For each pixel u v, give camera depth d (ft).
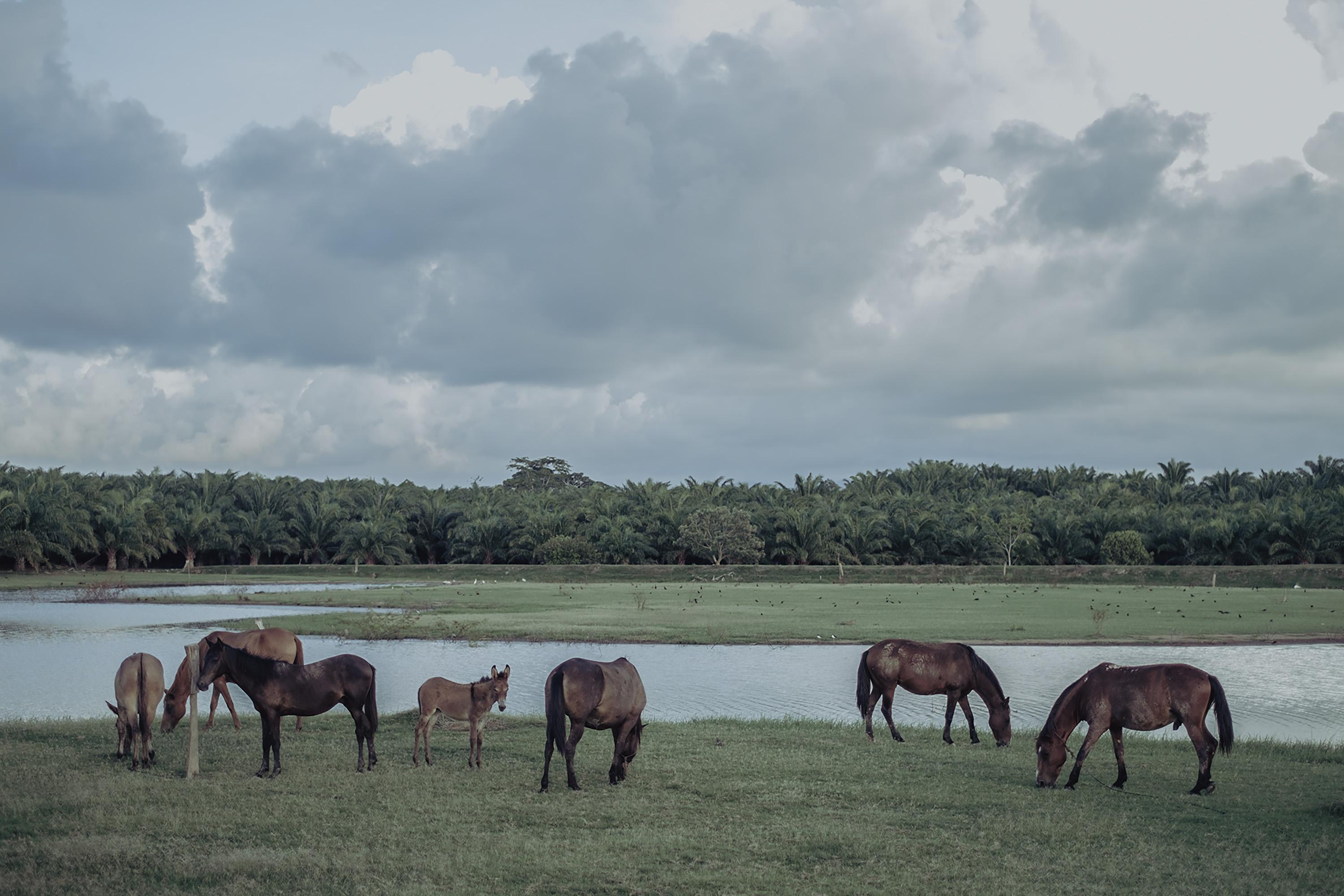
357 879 29.63
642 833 35.04
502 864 31.24
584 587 257.96
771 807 39.09
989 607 187.11
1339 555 291.17
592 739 55.21
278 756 43.93
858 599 209.05
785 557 342.03
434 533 382.83
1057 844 34.55
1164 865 32.22
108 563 327.67
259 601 202.08
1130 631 145.38
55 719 71.92
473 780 42.98
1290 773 47.85
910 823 37.24
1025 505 376.89
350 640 133.69
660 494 373.81
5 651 121.19
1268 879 30.66
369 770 44.91
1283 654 123.54
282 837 34.12
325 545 369.91
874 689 57.67
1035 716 77.05
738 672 104.01
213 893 28.35
